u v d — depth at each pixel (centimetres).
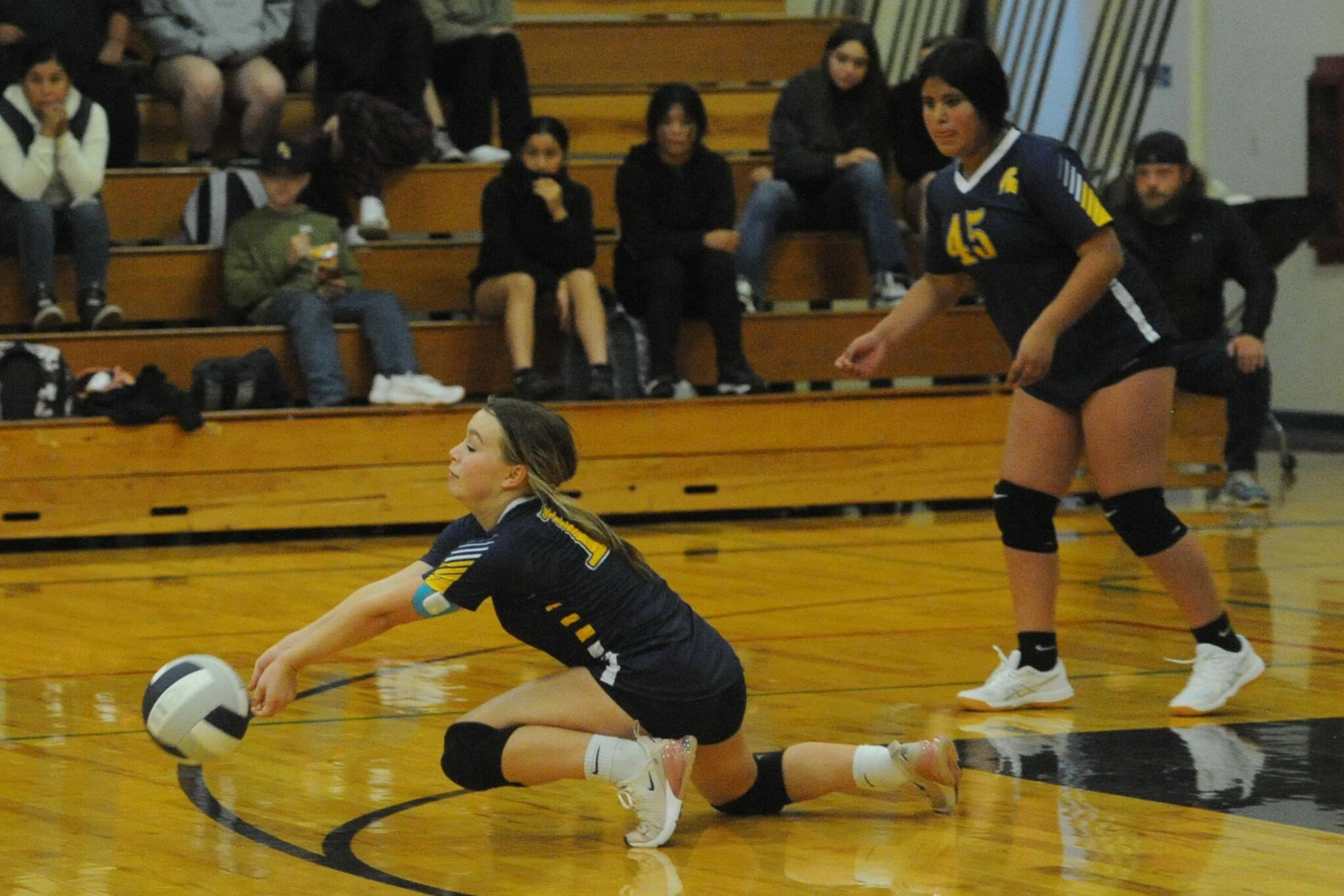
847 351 850
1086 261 765
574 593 589
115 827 620
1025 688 814
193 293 1633
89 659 965
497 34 1820
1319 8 2455
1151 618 1070
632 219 1600
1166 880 545
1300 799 645
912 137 1777
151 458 1456
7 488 1423
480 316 1625
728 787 630
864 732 764
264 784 684
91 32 1691
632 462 1562
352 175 1698
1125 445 795
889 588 1194
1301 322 2553
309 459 1493
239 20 1773
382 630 586
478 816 638
